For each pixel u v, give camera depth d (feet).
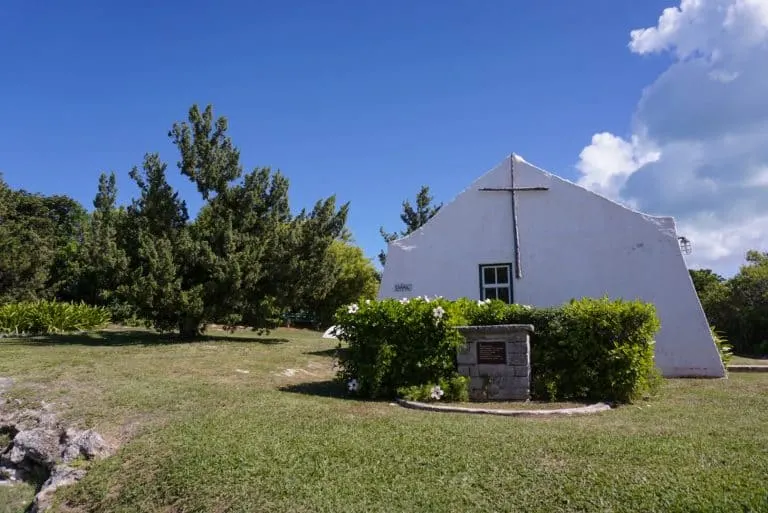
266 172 62.39
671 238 41.04
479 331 29.73
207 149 60.18
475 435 20.75
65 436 23.06
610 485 15.87
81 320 70.18
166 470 18.94
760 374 41.70
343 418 23.86
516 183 45.42
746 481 15.84
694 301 39.73
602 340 29.53
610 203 42.83
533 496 15.55
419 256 46.50
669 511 14.33
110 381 31.07
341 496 16.15
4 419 26.13
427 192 87.76
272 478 17.47
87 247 83.97
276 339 67.62
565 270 43.11
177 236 59.26
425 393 28.55
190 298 56.54
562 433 20.98
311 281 63.31
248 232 61.87
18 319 64.75
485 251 45.19
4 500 20.85
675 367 39.29
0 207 94.27
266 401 27.32
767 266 91.25
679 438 20.24
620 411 26.18
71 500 18.71
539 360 30.37
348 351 31.58
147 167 59.57
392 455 18.89
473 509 15.03
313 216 63.57
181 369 36.76
